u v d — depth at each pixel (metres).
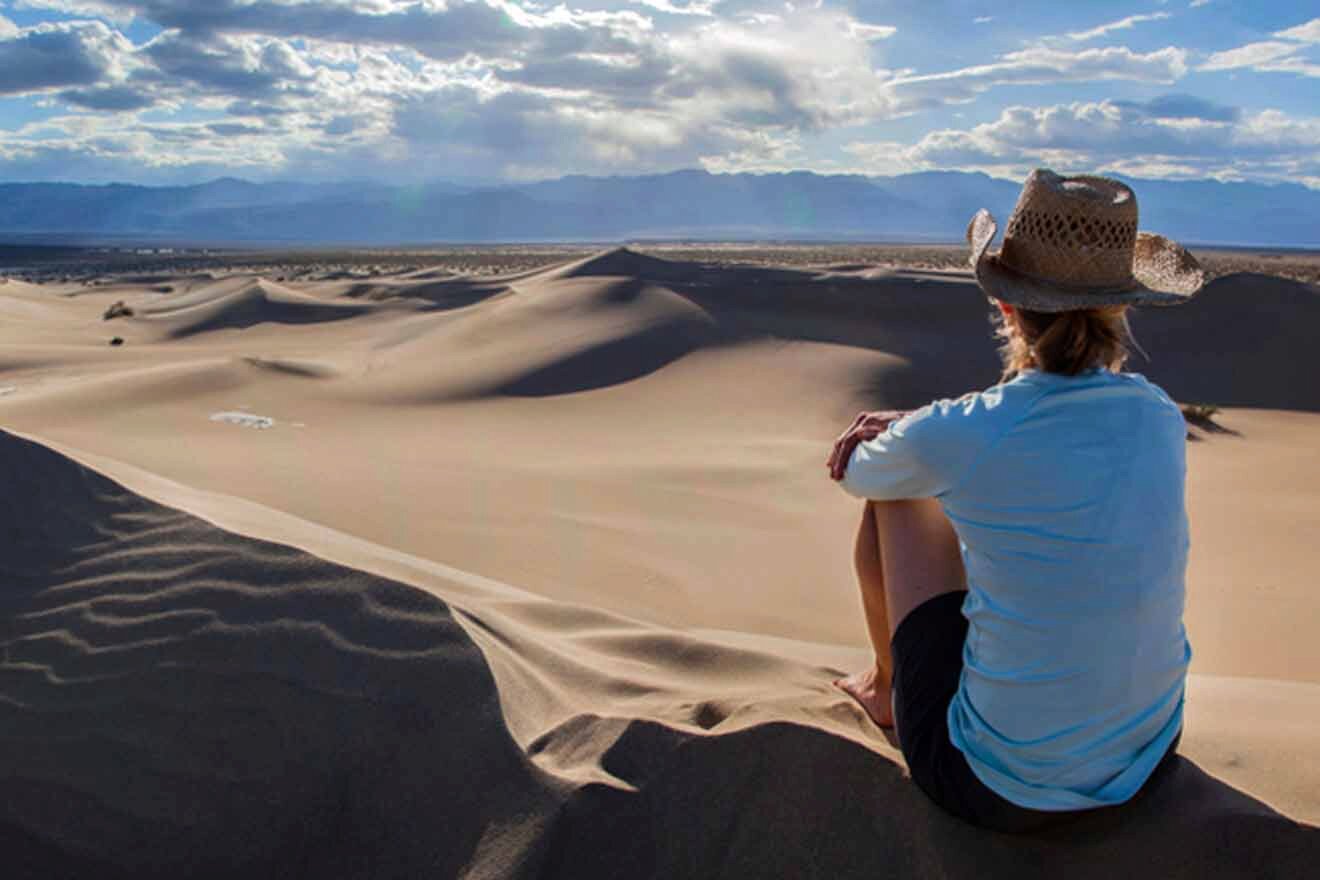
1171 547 2.20
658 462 18.81
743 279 49.41
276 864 2.90
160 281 104.62
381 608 3.52
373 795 2.95
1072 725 2.19
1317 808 2.41
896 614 2.60
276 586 3.72
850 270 54.91
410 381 31.03
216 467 13.95
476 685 3.14
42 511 4.48
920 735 2.46
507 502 12.79
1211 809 2.38
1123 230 2.20
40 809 3.20
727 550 11.27
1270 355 41.38
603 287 43.81
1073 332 2.24
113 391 24.44
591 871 2.61
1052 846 2.41
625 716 3.00
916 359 37.53
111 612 3.80
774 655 4.17
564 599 8.37
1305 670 8.02
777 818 2.63
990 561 2.26
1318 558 13.02
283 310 52.75
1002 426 2.22
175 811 3.09
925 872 2.45
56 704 3.49
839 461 2.70
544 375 32.56
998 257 2.38
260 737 3.19
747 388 31.81
